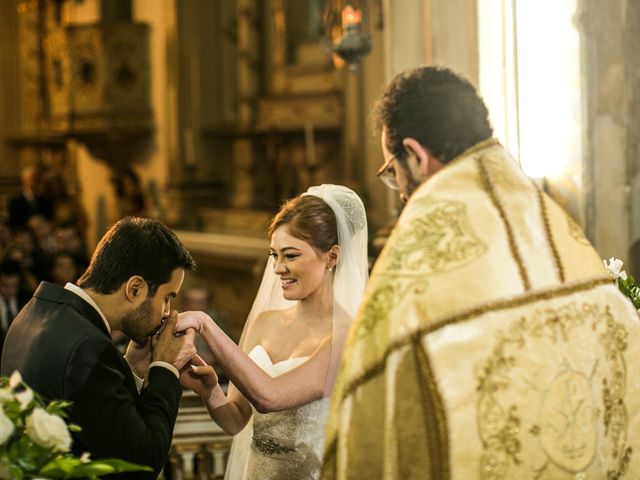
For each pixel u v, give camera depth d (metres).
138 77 11.90
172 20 11.46
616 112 4.33
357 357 1.93
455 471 1.88
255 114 11.09
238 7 11.26
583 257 2.08
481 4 4.88
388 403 1.88
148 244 2.54
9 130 14.11
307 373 2.82
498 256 1.96
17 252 8.09
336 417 1.94
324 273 2.95
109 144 11.90
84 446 2.36
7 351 2.49
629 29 4.30
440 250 1.96
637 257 4.33
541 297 1.97
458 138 2.07
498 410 1.90
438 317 1.89
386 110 2.11
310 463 2.90
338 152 9.95
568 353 1.99
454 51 5.03
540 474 1.94
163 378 2.60
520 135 4.59
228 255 10.15
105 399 2.36
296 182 10.55
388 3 5.43
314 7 10.34
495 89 4.88
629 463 2.13
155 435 2.45
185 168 11.55
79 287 2.54
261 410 2.78
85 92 11.95
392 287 1.94
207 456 4.26
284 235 2.88
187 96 11.55
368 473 1.92
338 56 5.88
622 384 2.10
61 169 13.46
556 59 4.43
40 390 2.37
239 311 10.44
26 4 12.80
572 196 4.40
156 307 2.57
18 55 13.91
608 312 2.08
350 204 2.91
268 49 10.99
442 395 1.87
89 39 11.90
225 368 2.74
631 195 4.32
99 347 2.40
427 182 2.05
